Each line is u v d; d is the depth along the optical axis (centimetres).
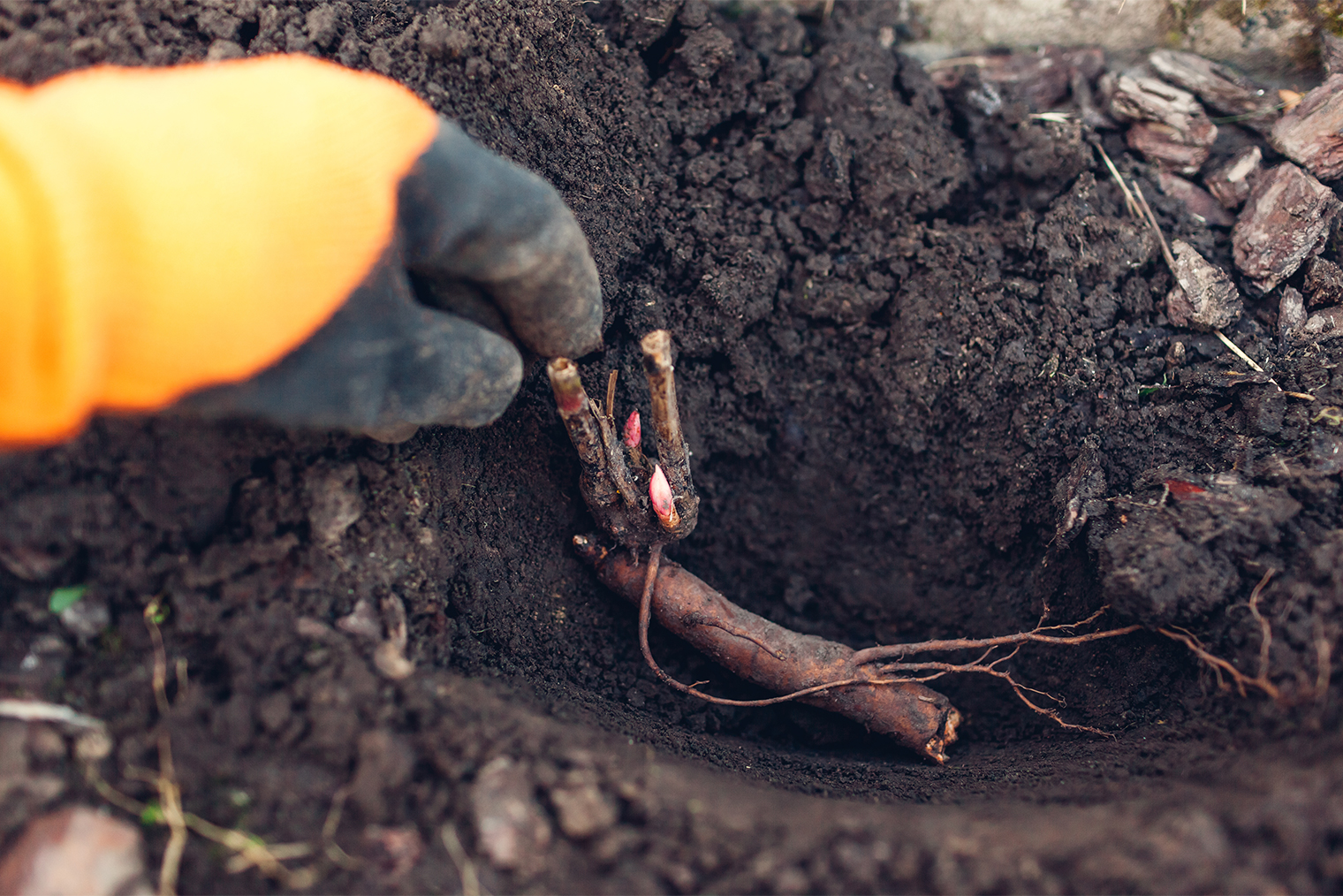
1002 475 46
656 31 47
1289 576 40
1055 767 41
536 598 44
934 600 48
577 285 37
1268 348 45
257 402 34
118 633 38
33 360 31
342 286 34
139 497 38
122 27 39
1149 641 42
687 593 44
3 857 35
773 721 45
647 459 43
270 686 37
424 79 42
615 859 36
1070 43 50
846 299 47
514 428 44
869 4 50
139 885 35
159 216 32
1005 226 47
